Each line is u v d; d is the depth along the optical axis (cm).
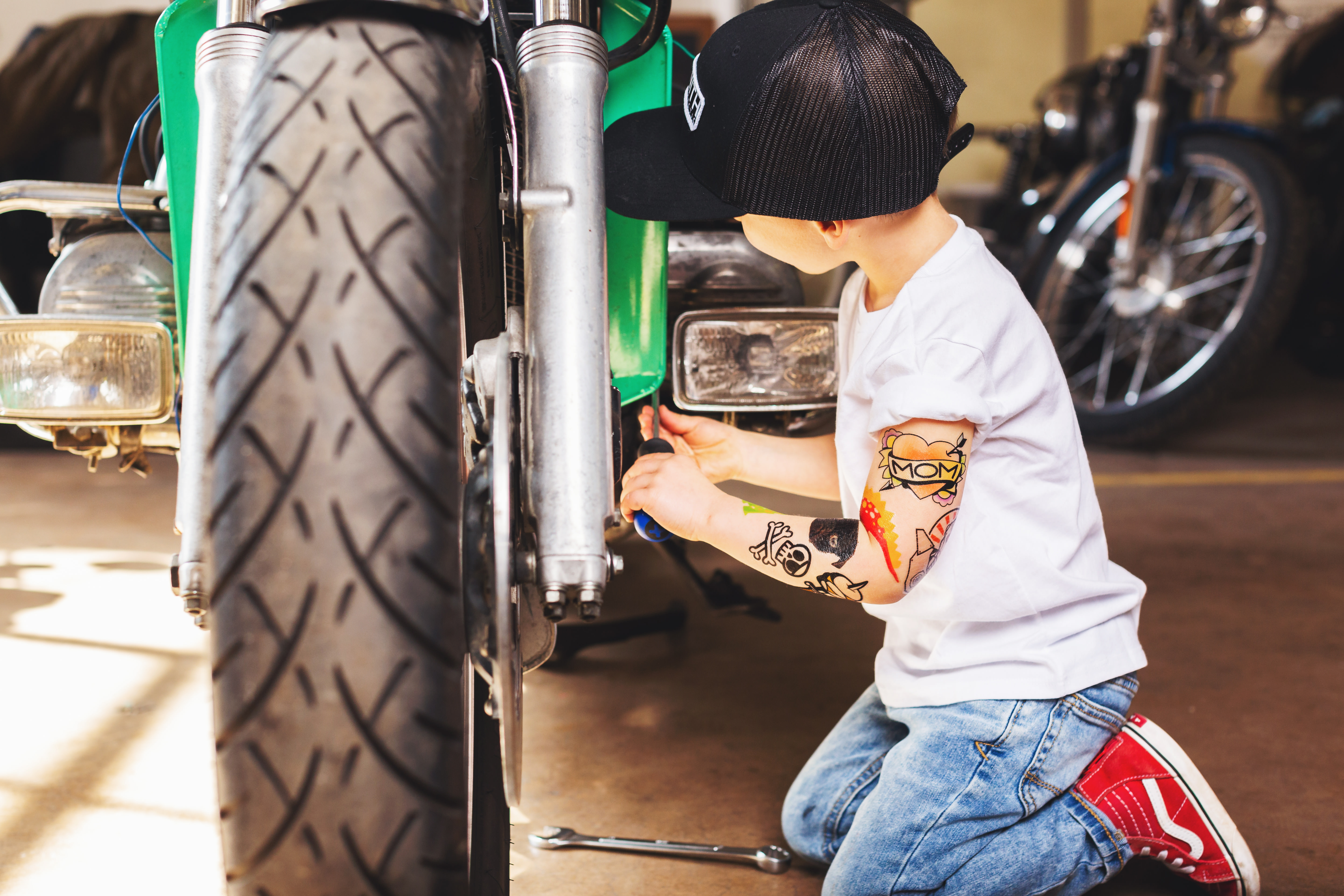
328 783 46
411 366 48
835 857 87
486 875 67
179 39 74
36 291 258
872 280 81
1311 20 396
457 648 48
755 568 75
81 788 101
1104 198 245
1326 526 198
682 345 93
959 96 74
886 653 88
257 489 47
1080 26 420
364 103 51
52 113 244
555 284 59
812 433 111
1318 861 90
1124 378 286
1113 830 82
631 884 88
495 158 74
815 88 71
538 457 56
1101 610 83
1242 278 272
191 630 144
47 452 273
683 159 77
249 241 49
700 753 112
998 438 78
